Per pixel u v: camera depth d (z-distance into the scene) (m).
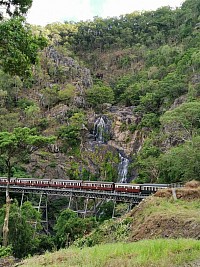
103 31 181.75
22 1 12.49
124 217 32.06
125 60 156.50
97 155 87.00
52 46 133.50
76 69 125.81
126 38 177.75
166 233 24.36
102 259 12.75
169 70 115.69
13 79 106.81
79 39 177.38
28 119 97.75
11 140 34.34
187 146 46.44
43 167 78.88
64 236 38.91
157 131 84.06
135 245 15.31
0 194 69.75
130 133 91.62
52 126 95.50
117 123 95.31
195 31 139.88
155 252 12.81
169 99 93.00
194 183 34.84
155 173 62.31
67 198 70.12
